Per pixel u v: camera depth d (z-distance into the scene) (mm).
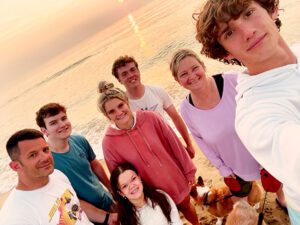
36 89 29391
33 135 2305
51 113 2756
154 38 21375
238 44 1099
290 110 966
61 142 2838
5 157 11188
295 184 773
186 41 16109
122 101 2572
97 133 9602
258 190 3131
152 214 2734
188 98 2639
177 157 2951
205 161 5012
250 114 1021
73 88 21266
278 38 1108
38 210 2219
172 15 27062
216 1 1089
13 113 23531
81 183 2869
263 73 1083
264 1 1137
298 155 718
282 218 3230
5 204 2250
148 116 2748
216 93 2432
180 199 2947
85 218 2578
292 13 10695
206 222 3684
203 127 2574
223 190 3150
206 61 9695
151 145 2693
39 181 2297
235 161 2619
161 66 13922
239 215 2174
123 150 2721
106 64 23469
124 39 30281
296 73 1039
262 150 896
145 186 2771
